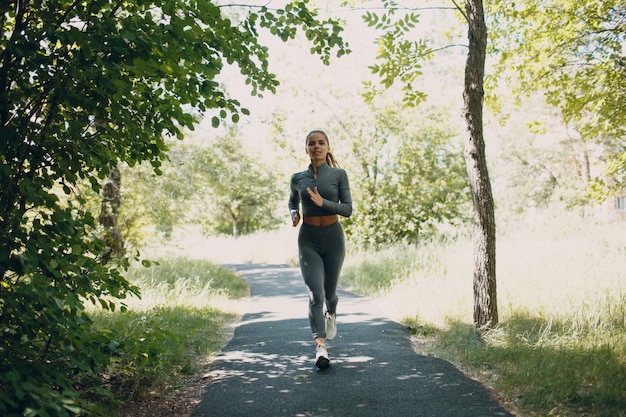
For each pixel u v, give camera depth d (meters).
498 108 10.46
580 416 3.36
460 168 18.86
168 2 3.41
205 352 5.53
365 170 18.44
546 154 30.09
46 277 3.04
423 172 18.33
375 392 4.05
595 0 8.08
